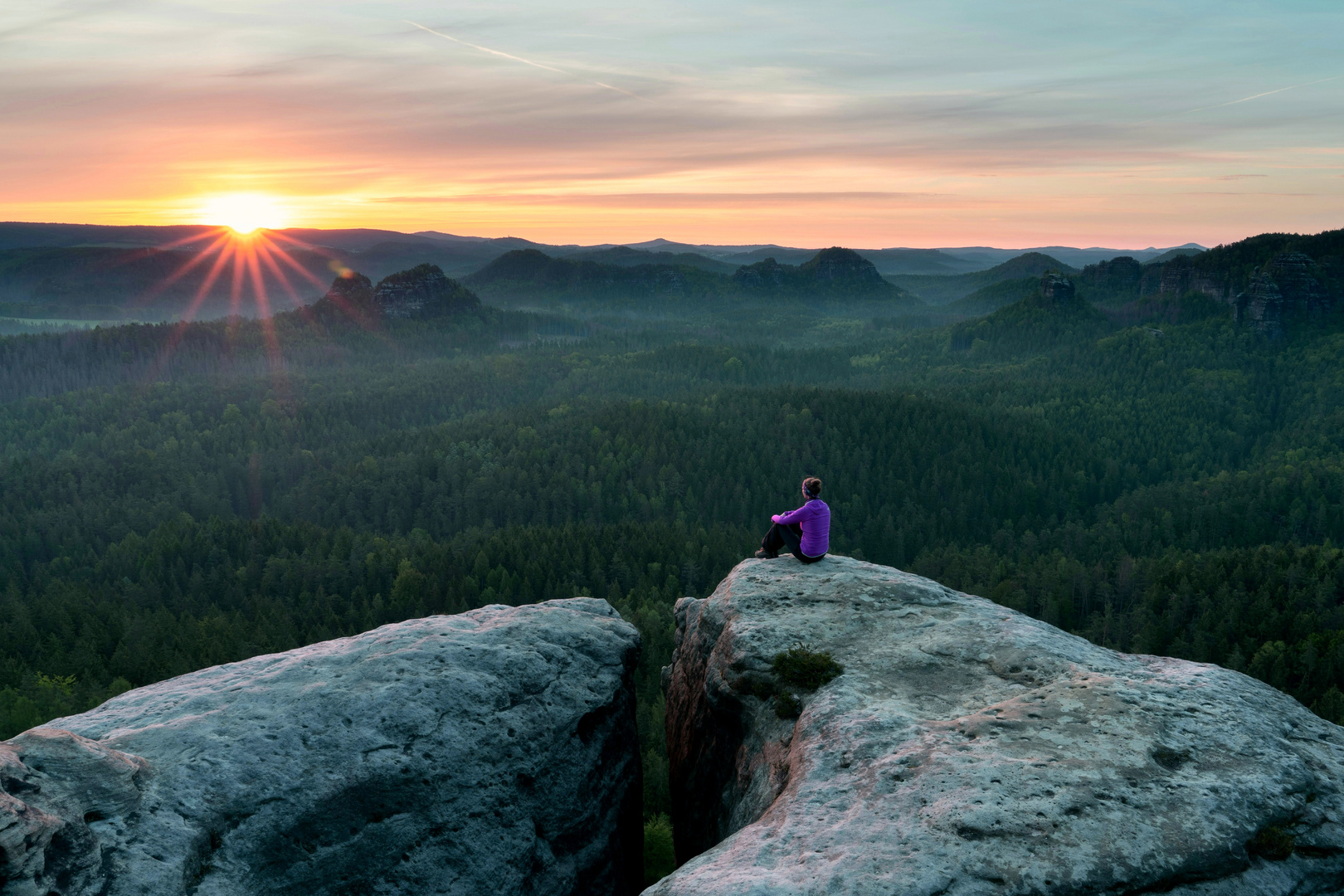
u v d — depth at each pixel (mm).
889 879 6465
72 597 104562
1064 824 6988
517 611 14539
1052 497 174250
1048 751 8117
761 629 11711
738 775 10875
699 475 177000
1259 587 100125
